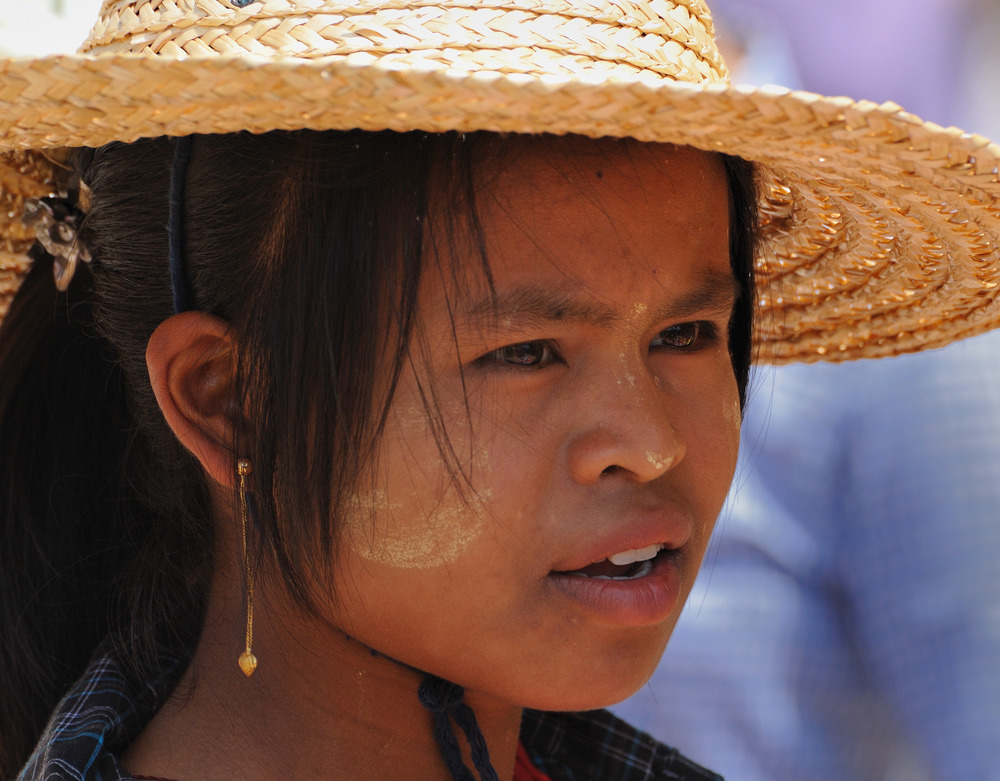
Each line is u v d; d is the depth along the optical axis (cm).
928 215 524
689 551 529
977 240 537
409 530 487
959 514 955
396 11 456
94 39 521
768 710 995
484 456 481
